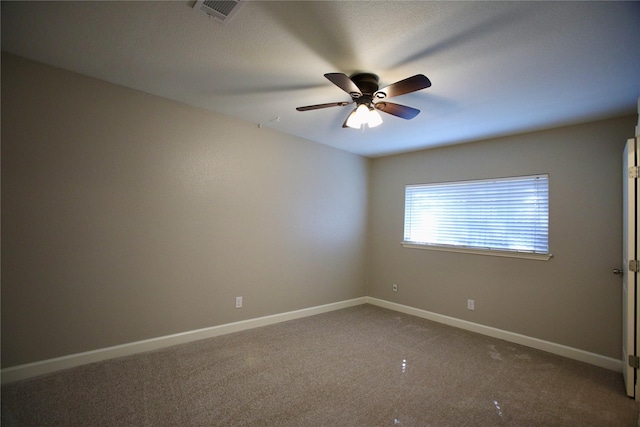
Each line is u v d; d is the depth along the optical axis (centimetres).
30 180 223
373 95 215
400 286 441
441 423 188
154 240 279
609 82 220
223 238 323
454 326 377
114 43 196
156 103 279
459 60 199
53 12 165
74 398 201
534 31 168
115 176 259
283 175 375
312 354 282
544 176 321
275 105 292
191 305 302
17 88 217
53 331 232
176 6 159
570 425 189
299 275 394
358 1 150
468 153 381
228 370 246
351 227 459
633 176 226
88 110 245
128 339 266
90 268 247
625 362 236
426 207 421
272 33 179
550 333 308
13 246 217
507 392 226
